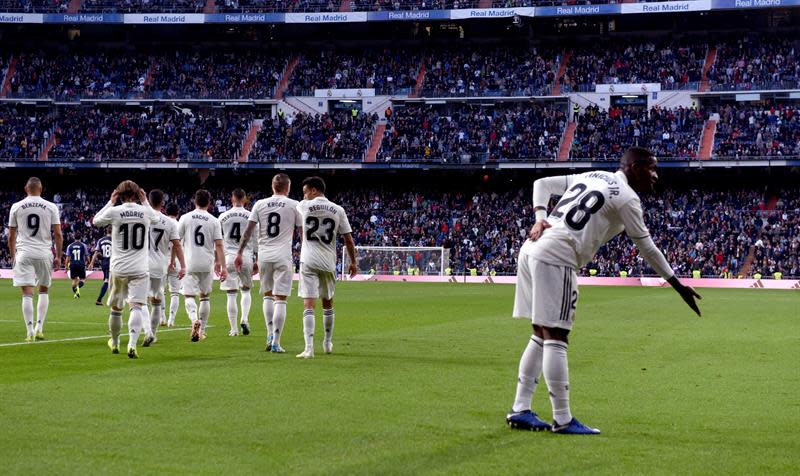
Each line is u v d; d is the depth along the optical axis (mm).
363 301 33531
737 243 58500
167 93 68188
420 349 15719
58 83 69438
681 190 64438
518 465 6762
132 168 65750
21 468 6504
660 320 24203
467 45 71812
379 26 71562
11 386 10484
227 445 7320
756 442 7738
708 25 68562
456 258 61906
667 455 7180
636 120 64125
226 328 20531
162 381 11039
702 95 64750
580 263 8250
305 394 10086
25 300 17250
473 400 9852
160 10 69750
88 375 11570
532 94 66625
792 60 65000
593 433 8016
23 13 68125
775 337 18984
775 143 60188
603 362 14039
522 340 17656
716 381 11828
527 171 67375
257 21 68250
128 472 6414
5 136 66375
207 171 69875
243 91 68625
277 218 15133
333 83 69688
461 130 66438
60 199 67750
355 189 69500
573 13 65312
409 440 7609
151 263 16703
